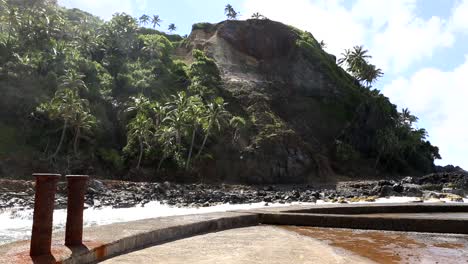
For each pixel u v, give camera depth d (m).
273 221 8.95
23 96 59.16
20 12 76.94
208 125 64.56
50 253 4.22
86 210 25.45
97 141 60.22
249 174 66.88
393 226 8.35
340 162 84.00
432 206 12.73
